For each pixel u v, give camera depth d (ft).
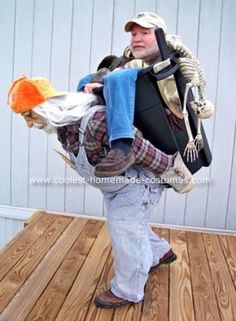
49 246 7.04
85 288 5.65
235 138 8.37
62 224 8.23
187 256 6.91
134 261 4.99
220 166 8.56
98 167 4.20
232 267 6.53
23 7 8.73
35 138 9.41
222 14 7.84
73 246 7.10
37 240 7.30
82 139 4.51
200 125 4.84
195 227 8.95
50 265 6.29
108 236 7.64
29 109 4.13
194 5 7.90
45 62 8.91
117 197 4.91
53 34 8.72
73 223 8.32
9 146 9.64
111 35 8.43
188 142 4.71
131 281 5.12
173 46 4.46
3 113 9.48
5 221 10.07
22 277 5.85
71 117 4.35
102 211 9.39
